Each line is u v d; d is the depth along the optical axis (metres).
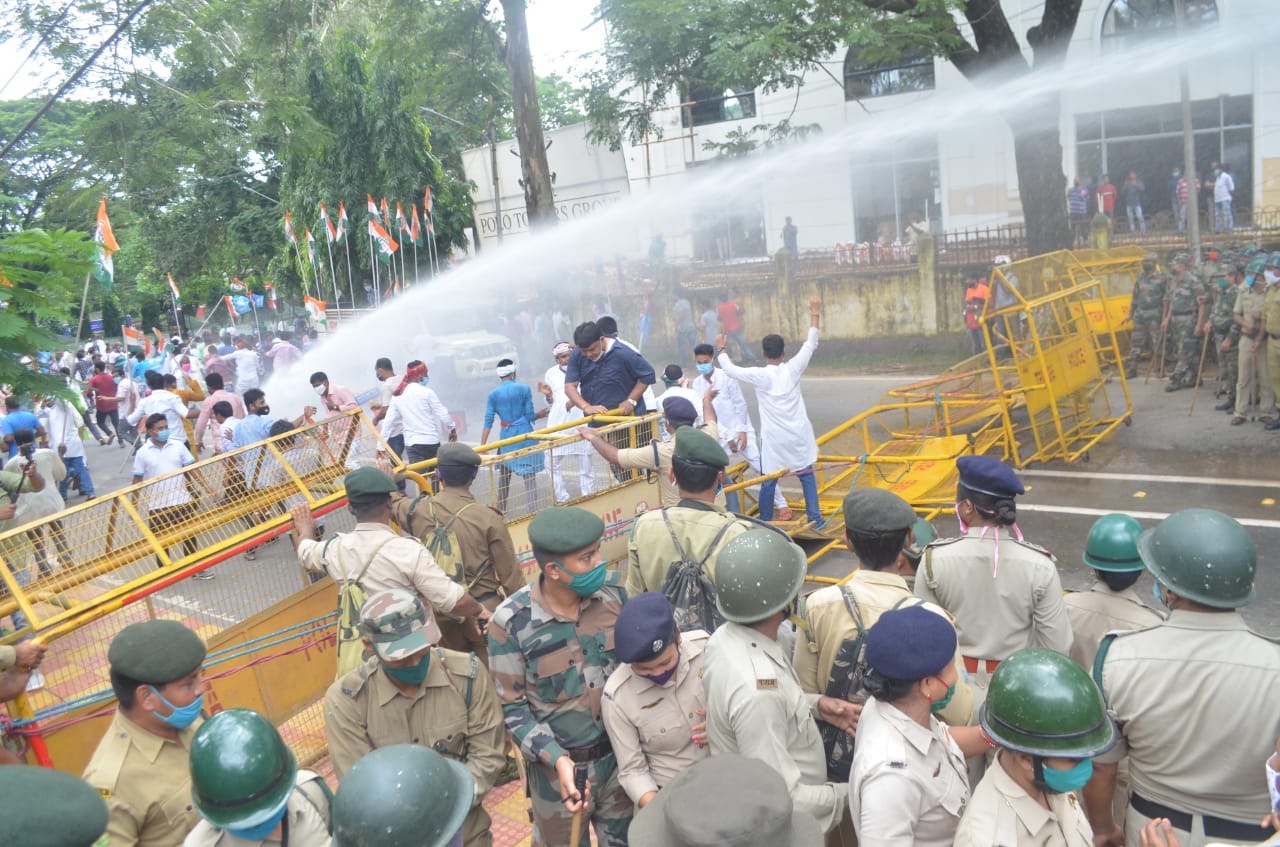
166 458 10.66
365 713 3.70
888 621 2.81
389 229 27.12
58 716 4.86
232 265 38.41
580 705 3.70
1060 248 17.59
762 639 3.25
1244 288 11.66
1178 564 3.07
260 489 6.09
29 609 4.76
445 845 2.42
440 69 18.31
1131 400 13.59
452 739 3.72
